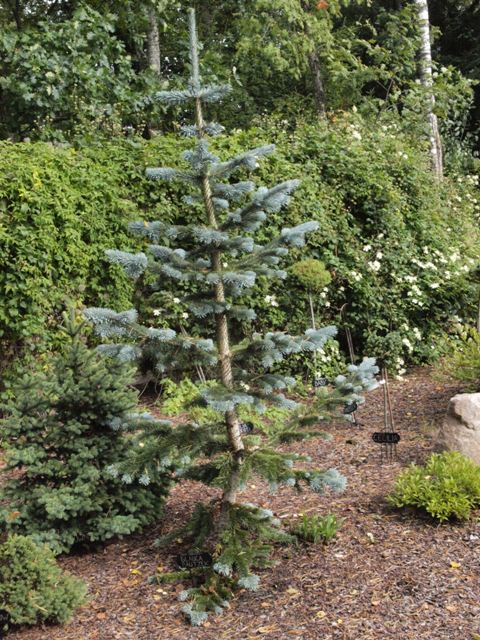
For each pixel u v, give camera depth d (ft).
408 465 17.63
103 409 14.03
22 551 11.91
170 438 12.69
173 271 11.98
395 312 29.22
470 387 23.75
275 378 12.73
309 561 13.17
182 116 41.34
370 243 29.32
